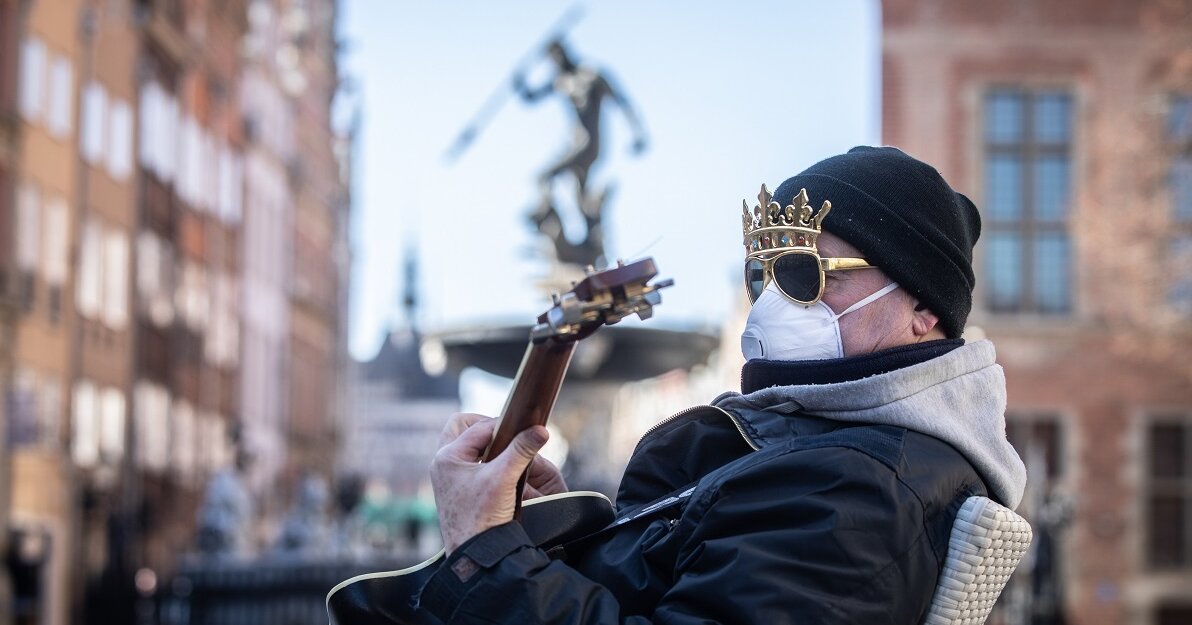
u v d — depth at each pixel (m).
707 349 14.94
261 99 54.25
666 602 2.53
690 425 2.94
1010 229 28.84
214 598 16.97
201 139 45.34
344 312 75.12
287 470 58.56
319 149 65.19
